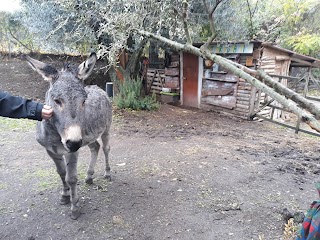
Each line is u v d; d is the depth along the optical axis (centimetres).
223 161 505
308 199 379
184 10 373
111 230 309
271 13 823
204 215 339
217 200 372
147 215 337
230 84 882
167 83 1089
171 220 328
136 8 509
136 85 969
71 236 298
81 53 997
